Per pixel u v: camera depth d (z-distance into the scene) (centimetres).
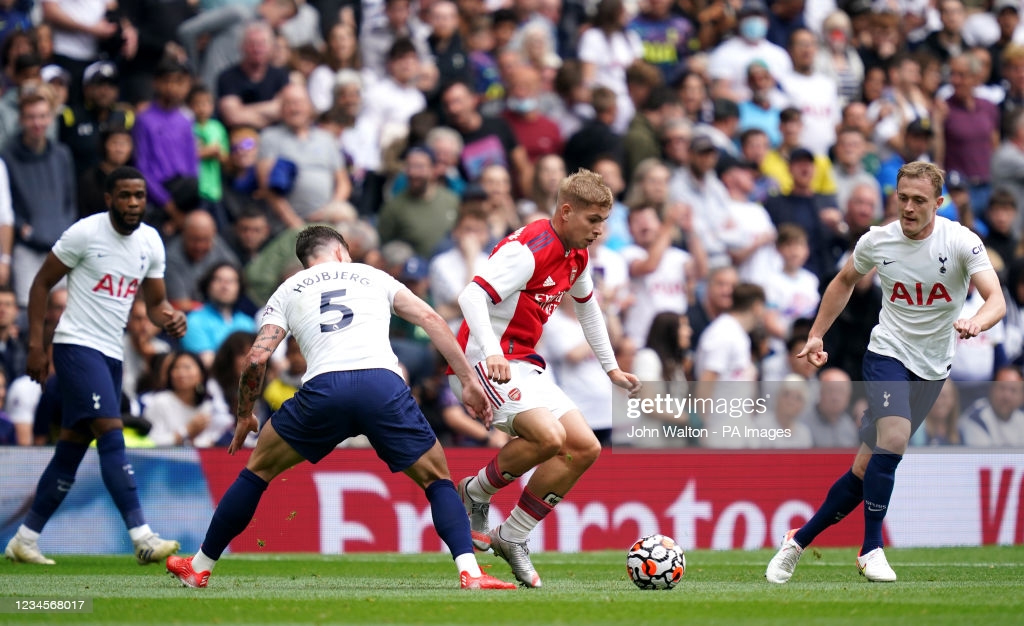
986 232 5178
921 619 1750
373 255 4078
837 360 4325
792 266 4672
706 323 4441
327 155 4559
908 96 5597
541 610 1844
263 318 2111
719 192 4756
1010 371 4494
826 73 5653
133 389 3831
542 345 3966
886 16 5812
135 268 2780
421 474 2106
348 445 3616
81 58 4656
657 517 3581
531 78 4875
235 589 2220
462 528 2123
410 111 4938
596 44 5316
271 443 2098
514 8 5453
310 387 2056
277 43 4891
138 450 3312
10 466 3222
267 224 4362
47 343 3797
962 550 3538
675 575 2222
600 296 4147
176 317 2916
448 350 2089
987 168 5572
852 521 3681
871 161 5259
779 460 3659
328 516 3403
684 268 4472
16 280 4034
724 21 5716
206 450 3356
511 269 2214
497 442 3838
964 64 5531
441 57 5153
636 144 4878
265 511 3381
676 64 5556
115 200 2725
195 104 4466
